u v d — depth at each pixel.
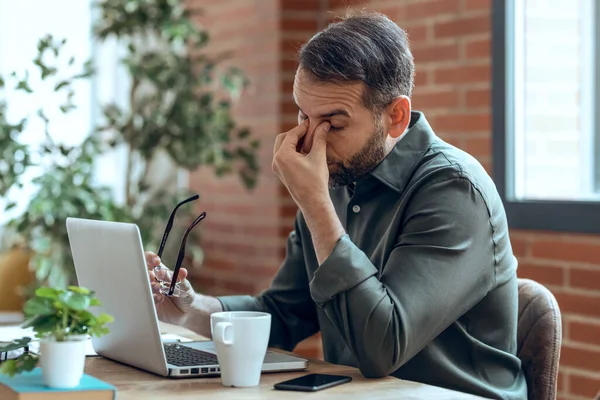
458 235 1.95
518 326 2.20
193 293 2.29
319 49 1.99
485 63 3.51
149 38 5.05
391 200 2.14
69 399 1.55
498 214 2.05
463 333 2.02
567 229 3.22
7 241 4.45
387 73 2.01
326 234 1.91
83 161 4.04
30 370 1.63
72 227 2.06
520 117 3.43
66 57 4.97
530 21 3.39
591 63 3.24
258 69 4.42
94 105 5.07
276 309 2.43
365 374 1.88
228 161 4.38
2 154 3.94
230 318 1.77
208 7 4.85
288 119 4.30
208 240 4.88
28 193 4.64
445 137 3.69
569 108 3.30
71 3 4.99
